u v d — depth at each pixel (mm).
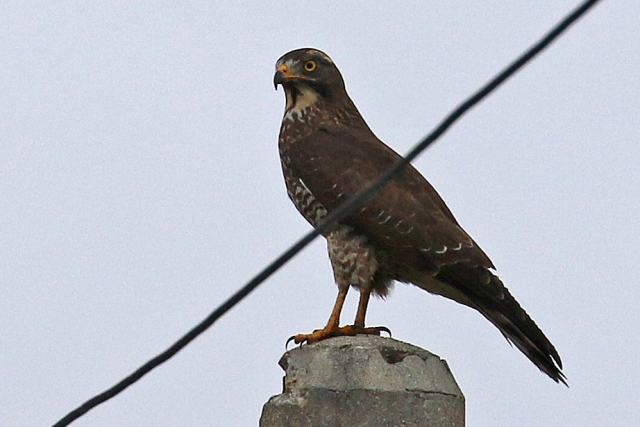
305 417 9102
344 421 9039
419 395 9109
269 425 9250
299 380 9328
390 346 9438
